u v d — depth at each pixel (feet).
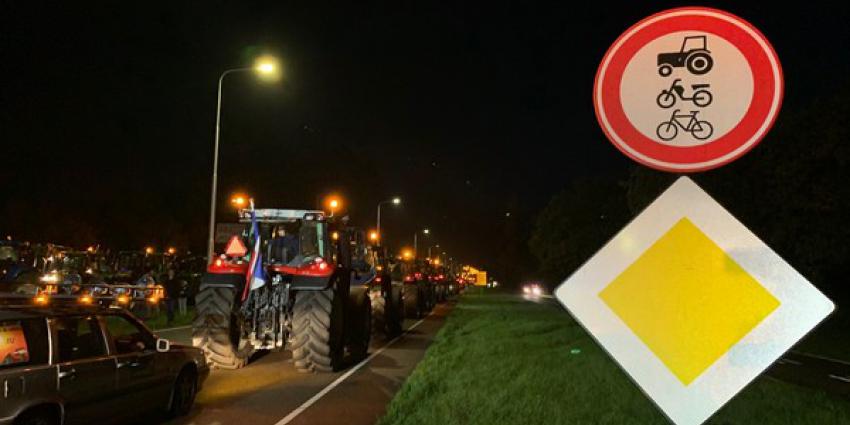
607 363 46.01
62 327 24.35
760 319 11.62
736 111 12.37
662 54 12.74
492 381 38.78
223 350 43.34
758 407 32.68
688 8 12.72
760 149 99.76
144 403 27.86
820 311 11.43
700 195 12.18
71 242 167.84
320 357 42.83
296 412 31.83
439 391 36.06
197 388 32.24
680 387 11.78
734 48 12.47
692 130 12.51
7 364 21.81
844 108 91.91
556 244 242.37
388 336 70.13
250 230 46.14
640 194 113.19
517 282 409.69
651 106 12.69
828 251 97.66
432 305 126.41
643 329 12.05
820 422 29.43
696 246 12.08
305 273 43.19
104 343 26.04
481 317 97.30
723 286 11.87
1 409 21.07
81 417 24.03
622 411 30.53
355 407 33.06
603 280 12.28
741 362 11.60
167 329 67.41
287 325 45.27
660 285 12.11
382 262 69.41
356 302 52.24
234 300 43.42
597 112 12.87
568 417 29.19
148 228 189.06
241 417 30.71
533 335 69.56
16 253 84.89
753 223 102.17
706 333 11.80
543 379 39.32
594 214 237.25
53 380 22.82
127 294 40.34
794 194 97.45
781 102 12.17
